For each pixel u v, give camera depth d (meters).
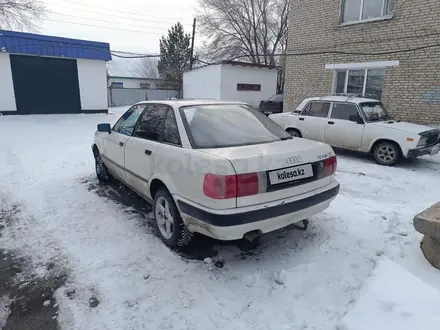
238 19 27.16
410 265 2.60
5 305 2.39
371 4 9.73
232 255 3.07
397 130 6.63
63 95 16.23
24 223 3.77
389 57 9.41
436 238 2.48
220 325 2.18
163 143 3.26
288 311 2.29
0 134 10.23
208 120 3.26
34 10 17.61
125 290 2.55
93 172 5.98
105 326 2.18
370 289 2.32
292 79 12.13
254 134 3.29
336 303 2.35
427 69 8.73
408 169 6.61
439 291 2.21
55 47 15.41
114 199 4.55
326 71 11.02
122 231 3.54
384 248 3.01
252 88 19.98
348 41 10.28
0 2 16.67
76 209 4.17
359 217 3.83
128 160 3.90
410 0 8.77
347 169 6.57
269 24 26.84
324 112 7.93
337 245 3.15
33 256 3.05
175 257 3.03
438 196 4.86
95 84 16.97
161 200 3.28
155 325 2.19
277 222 2.72
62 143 8.88
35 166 6.38
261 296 2.47
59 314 2.30
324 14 10.80
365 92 10.20
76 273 2.77
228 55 28.34
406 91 9.22
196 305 2.38
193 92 21.70
